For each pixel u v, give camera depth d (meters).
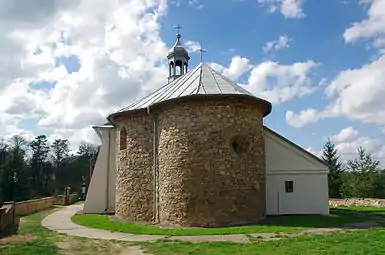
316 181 21.33
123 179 19.97
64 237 14.15
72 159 75.12
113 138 25.19
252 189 17.09
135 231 15.34
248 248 11.04
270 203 21.03
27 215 23.67
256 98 17.41
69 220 20.48
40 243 12.70
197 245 11.76
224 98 16.86
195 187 16.41
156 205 18.17
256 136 17.77
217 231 14.60
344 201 31.06
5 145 61.88
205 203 16.23
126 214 19.48
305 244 11.38
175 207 16.75
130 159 19.64
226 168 16.53
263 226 15.62
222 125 16.75
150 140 19.02
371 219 18.67
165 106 17.73
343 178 44.59
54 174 72.50
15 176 58.59
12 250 11.41
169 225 16.77
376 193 39.09
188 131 16.84
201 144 16.62
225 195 16.33
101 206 24.53
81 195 51.06
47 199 31.66
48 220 20.52
